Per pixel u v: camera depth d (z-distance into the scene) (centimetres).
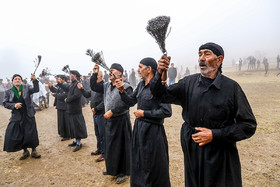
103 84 343
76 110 427
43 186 301
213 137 134
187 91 156
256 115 616
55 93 528
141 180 225
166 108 213
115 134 285
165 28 136
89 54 246
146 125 220
